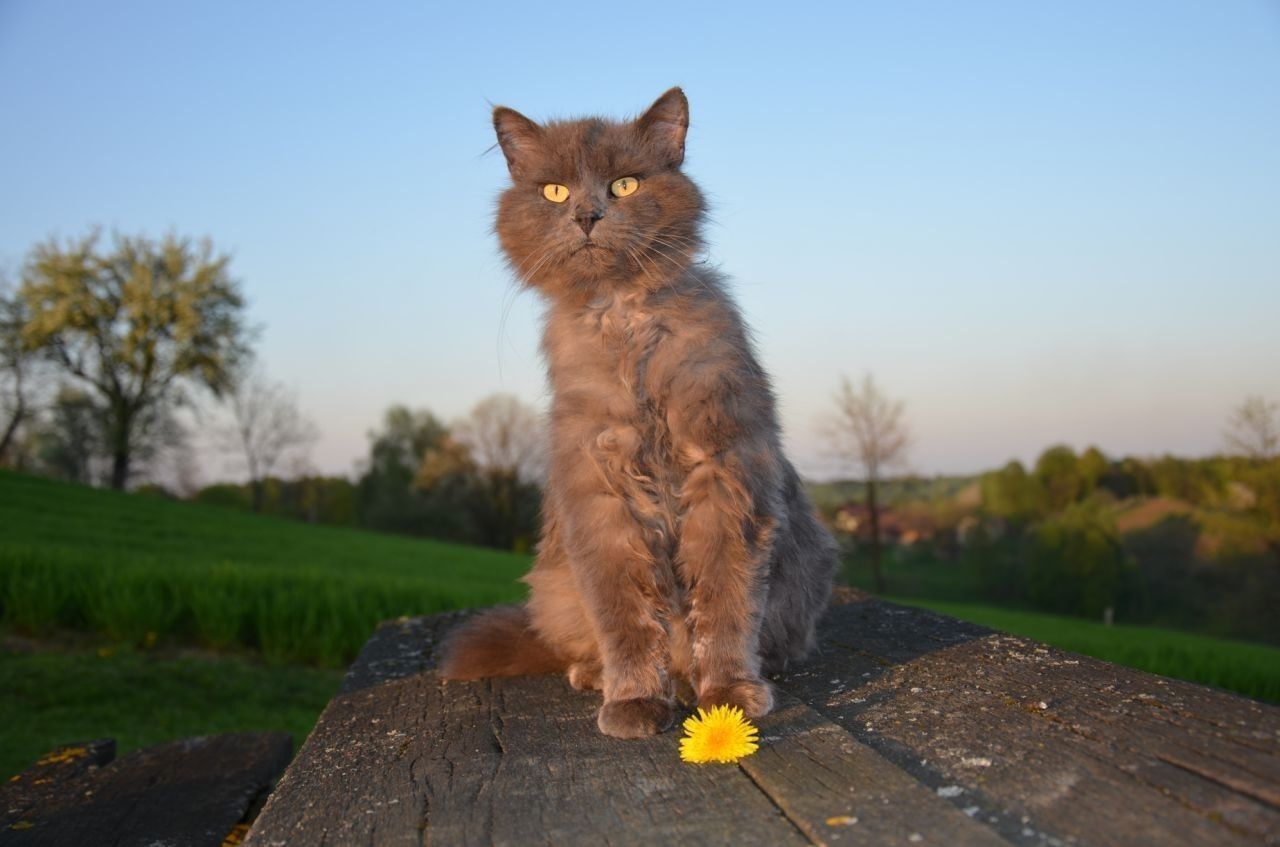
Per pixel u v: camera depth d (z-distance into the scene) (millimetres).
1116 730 484
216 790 715
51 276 7785
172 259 8102
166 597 2443
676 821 442
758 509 637
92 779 743
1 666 2020
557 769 524
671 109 748
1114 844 380
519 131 761
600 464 647
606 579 638
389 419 10695
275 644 2256
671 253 694
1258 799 400
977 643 710
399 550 5234
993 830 397
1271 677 2211
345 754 587
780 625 685
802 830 417
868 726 537
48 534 4008
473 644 764
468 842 442
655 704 598
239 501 10367
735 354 658
